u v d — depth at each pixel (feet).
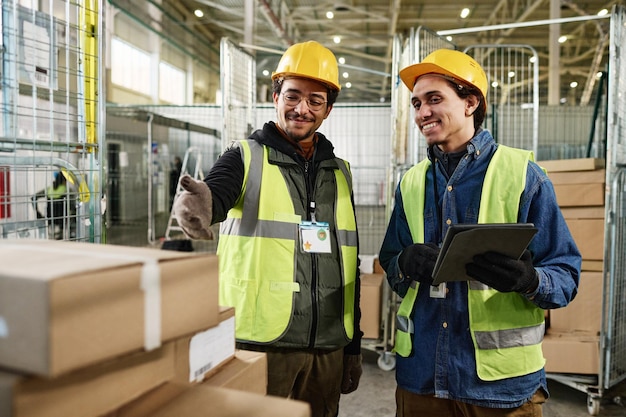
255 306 4.41
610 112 8.07
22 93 4.74
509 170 4.26
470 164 4.41
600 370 8.37
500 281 3.62
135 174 26.37
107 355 1.82
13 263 1.89
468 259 3.61
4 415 1.63
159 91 33.60
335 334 4.66
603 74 12.50
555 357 8.63
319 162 4.92
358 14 32.09
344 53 40.57
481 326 4.14
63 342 1.65
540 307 4.03
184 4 31.65
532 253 4.20
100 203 5.01
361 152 16.61
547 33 32.30
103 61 5.03
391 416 8.53
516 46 13.38
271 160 4.60
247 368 3.02
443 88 4.26
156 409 2.19
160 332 2.07
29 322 1.64
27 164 4.36
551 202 4.16
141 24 27.96
